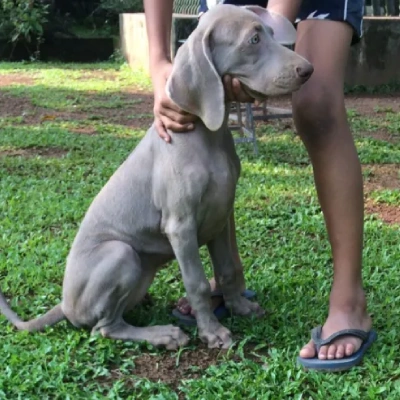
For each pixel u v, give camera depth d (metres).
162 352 1.76
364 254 2.31
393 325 1.85
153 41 1.83
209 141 1.72
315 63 1.71
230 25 1.62
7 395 1.59
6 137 4.04
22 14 8.31
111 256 1.75
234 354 1.74
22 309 1.98
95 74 7.17
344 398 1.55
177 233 1.73
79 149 3.80
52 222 2.64
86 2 10.20
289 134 4.12
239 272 1.94
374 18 6.17
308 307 1.94
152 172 1.76
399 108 5.13
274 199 2.89
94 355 1.73
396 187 3.09
